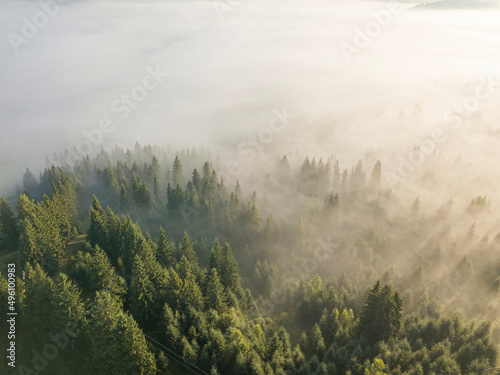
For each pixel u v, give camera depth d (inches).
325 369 2187.5
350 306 3233.3
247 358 2258.9
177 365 2315.5
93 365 2269.9
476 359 2203.5
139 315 2600.9
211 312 2613.2
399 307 2541.8
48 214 3754.9
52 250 3412.9
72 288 2336.4
